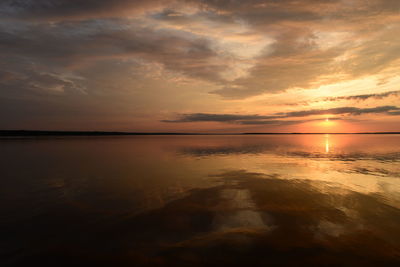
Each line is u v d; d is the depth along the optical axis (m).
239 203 7.77
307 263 4.35
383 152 24.47
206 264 4.35
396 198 8.20
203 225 6.07
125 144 39.94
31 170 13.74
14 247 4.97
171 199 8.22
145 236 5.45
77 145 35.91
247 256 4.59
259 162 17.08
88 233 5.60
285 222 6.21
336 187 9.76
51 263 4.41
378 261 4.38
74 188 9.70
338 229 5.75
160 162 17.09
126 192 9.13
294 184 10.30
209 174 12.59
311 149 28.92
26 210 7.14
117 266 4.33
